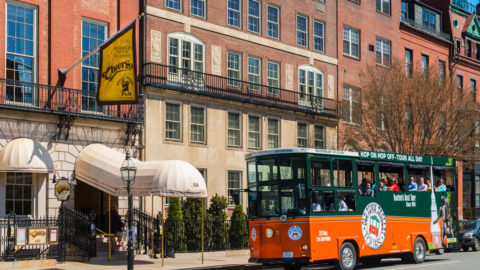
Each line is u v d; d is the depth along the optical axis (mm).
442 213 25297
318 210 19422
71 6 26469
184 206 28406
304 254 19016
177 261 24422
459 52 53281
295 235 19219
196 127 31484
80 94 26250
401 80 36438
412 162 23812
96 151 25094
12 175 23719
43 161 23109
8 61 24359
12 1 24672
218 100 32469
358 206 20859
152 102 29281
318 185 19562
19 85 24484
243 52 34438
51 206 24531
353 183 20828
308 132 37812
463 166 43906
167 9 30641
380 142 37344
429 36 49750
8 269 20453
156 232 25328
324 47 40062
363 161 21391
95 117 26016
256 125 34750
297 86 37688
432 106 36250
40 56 25328
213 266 22469
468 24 54812
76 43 26562
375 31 44344
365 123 37531
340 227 20031
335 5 41188
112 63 24172
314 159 19609
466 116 37375
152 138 29047
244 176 33625
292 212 19344
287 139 36312
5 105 23203
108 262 23109
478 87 53750
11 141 23125
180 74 30859
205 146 31641
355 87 41875
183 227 26484
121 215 27359
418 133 36406
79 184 27734
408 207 23250
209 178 31688
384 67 39594
